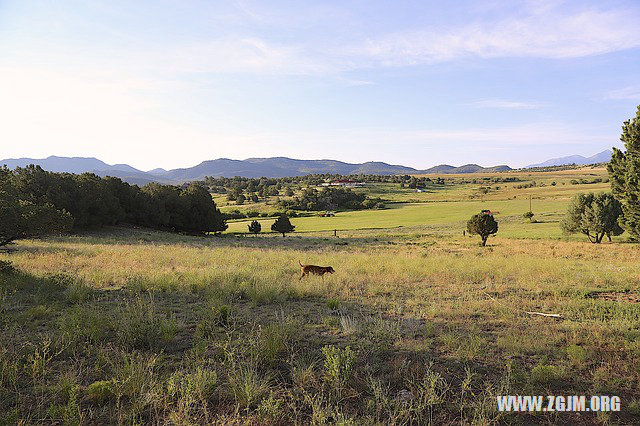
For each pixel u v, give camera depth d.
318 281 11.55
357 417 3.87
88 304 8.16
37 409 3.80
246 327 6.84
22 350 5.20
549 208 87.81
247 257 19.84
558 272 14.30
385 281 12.34
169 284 10.38
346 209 123.00
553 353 5.78
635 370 5.04
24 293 9.12
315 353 5.57
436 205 116.88
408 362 5.19
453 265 17.06
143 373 4.45
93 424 3.66
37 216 12.35
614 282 12.25
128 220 57.22
